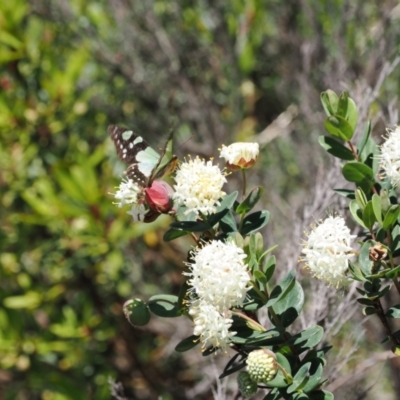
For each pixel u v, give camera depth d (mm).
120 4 1374
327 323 792
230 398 828
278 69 1441
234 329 632
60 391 1146
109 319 1267
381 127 942
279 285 628
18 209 1235
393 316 623
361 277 613
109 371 1241
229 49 1366
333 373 773
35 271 1244
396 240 625
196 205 637
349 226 834
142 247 1290
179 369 1285
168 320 1243
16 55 1174
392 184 640
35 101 1188
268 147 1338
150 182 654
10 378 1243
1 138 1178
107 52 1363
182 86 1359
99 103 1323
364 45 1230
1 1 1164
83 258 1200
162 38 1383
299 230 828
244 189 675
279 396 624
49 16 1354
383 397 1038
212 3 1391
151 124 1365
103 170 1161
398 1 1287
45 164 1205
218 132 1331
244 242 628
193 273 612
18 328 1182
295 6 1387
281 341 626
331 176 843
